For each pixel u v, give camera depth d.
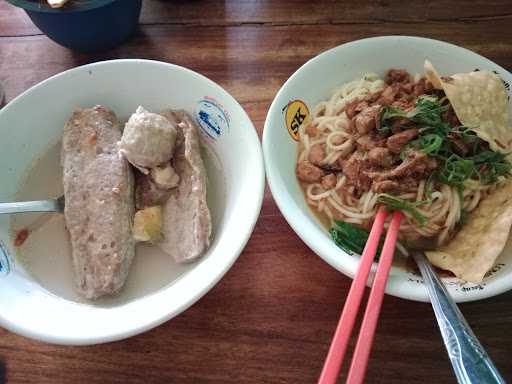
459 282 0.21
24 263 0.23
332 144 0.28
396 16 0.34
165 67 0.26
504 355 0.21
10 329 0.18
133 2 0.30
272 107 0.25
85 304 0.22
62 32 0.29
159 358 0.21
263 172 0.22
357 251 0.24
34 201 0.24
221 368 0.21
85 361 0.21
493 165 0.25
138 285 0.23
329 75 0.29
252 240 0.25
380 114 0.25
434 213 0.25
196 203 0.23
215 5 0.35
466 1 0.35
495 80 0.26
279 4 0.35
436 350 0.21
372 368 0.21
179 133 0.26
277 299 0.23
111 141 0.25
